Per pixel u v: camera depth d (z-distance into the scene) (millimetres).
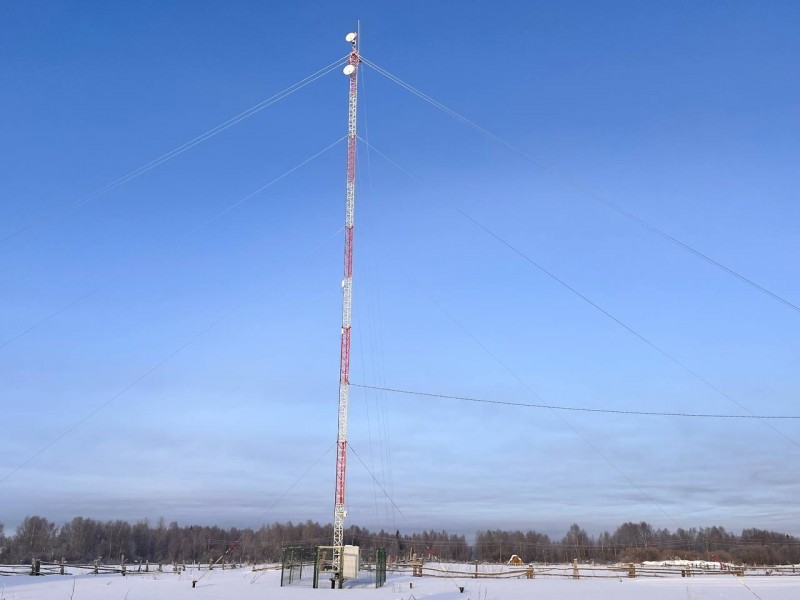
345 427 53906
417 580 54000
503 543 159000
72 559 142750
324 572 49688
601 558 157125
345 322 56656
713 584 50625
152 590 40250
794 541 145000
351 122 61875
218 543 156750
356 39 63500
